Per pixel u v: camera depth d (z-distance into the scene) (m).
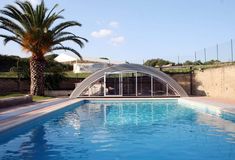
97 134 12.41
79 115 18.48
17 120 13.54
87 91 31.41
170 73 35.25
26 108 18.75
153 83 31.89
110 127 14.08
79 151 9.66
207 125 14.27
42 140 11.26
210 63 33.31
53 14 28.75
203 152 9.38
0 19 27.39
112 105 24.61
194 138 11.43
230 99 24.80
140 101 27.47
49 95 32.97
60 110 19.05
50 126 14.34
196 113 18.80
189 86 33.84
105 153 9.44
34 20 28.30
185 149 9.78
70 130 13.31
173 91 30.39
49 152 9.54
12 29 28.19
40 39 28.38
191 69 33.72
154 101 27.59
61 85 36.62
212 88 29.75
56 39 29.47
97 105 24.67
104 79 30.92
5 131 11.44
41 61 29.95
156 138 11.55
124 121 15.95
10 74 35.56
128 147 10.16
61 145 10.48
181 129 13.36
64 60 46.59
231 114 15.72
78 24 29.27
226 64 29.31
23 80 34.28
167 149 9.84
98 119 16.72
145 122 15.53
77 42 29.97
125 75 32.28
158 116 17.77
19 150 9.80
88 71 50.72
